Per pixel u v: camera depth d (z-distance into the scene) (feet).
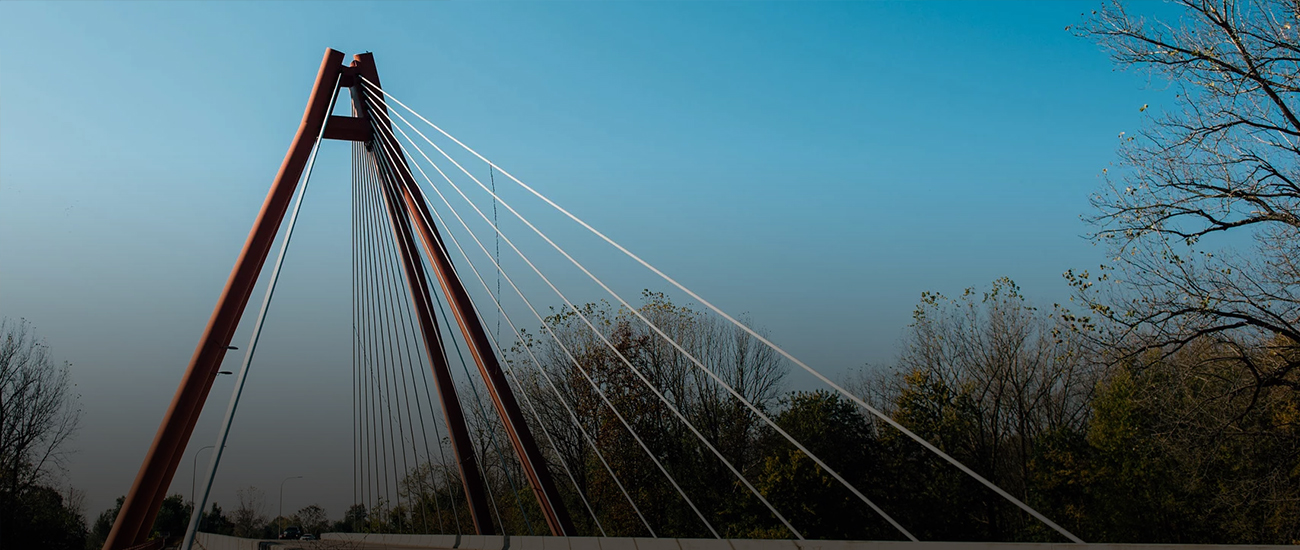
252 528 297.12
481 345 67.26
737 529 100.53
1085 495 93.45
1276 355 56.39
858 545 29.19
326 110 72.74
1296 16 47.70
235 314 60.85
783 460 99.14
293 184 67.15
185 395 57.98
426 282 74.23
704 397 119.65
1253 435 60.18
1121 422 87.20
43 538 143.13
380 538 97.96
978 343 108.27
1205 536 79.36
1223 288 54.08
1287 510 63.46
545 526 120.98
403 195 73.56
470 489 72.64
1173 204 53.67
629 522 112.47
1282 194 51.72
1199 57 49.57
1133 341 58.29
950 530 100.17
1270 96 49.29
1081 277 60.64
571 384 116.78
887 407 120.67
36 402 131.54
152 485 56.18
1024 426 105.60
